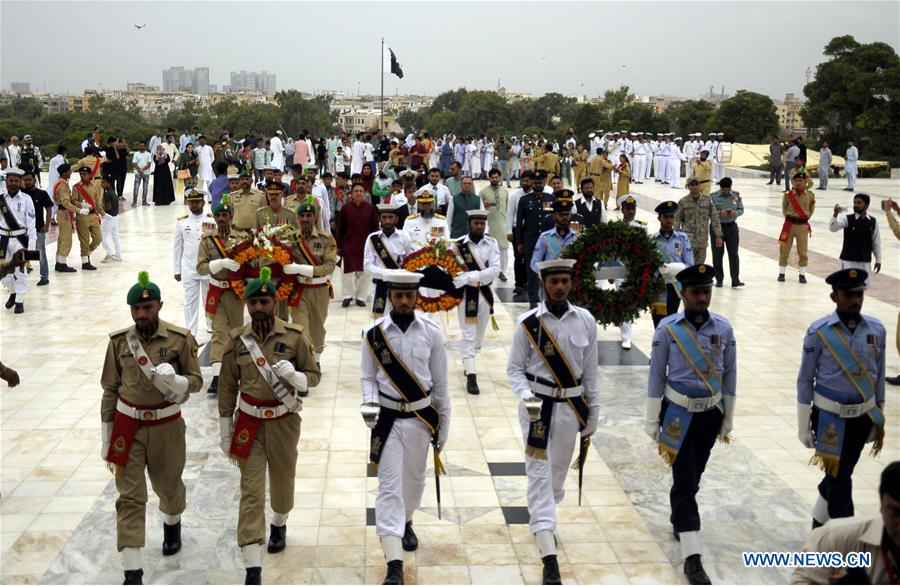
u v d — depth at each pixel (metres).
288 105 127.44
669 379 6.07
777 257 18.28
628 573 5.82
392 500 5.68
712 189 32.47
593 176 25.61
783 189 32.81
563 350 5.94
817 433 6.14
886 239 21.22
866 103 59.72
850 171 32.28
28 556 6.02
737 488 7.17
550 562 5.63
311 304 9.38
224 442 5.84
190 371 5.88
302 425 8.39
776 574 5.83
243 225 11.34
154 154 28.47
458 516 6.62
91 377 9.90
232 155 30.53
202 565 5.91
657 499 6.93
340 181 16.48
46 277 14.80
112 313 12.88
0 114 138.38
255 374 5.75
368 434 8.18
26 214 12.70
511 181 34.59
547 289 5.95
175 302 13.52
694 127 86.12
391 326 5.82
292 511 6.65
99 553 6.07
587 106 84.88
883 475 3.28
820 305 13.89
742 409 9.06
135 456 5.69
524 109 138.38
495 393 9.45
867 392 6.00
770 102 74.69
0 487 7.08
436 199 14.67
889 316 13.32
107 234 17.12
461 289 9.48
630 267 7.68
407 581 5.70
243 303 9.20
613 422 8.59
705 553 6.09
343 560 5.96
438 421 5.96
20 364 10.37
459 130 121.94
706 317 6.04
